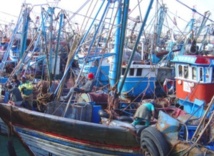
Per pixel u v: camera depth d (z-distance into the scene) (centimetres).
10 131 1170
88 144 977
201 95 1222
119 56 1229
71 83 1522
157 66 1631
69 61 1216
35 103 1272
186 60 1256
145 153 801
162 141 755
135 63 1573
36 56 1784
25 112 1077
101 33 1271
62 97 1245
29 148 1141
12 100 1218
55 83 1371
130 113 1148
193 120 919
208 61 1212
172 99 1352
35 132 1087
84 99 1199
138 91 1544
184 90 1293
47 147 1072
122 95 1498
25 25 1934
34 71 1831
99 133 937
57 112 1104
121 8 1210
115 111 1137
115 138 923
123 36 1205
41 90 1292
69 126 977
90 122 995
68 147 1018
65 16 1512
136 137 875
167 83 1582
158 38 2748
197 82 1218
